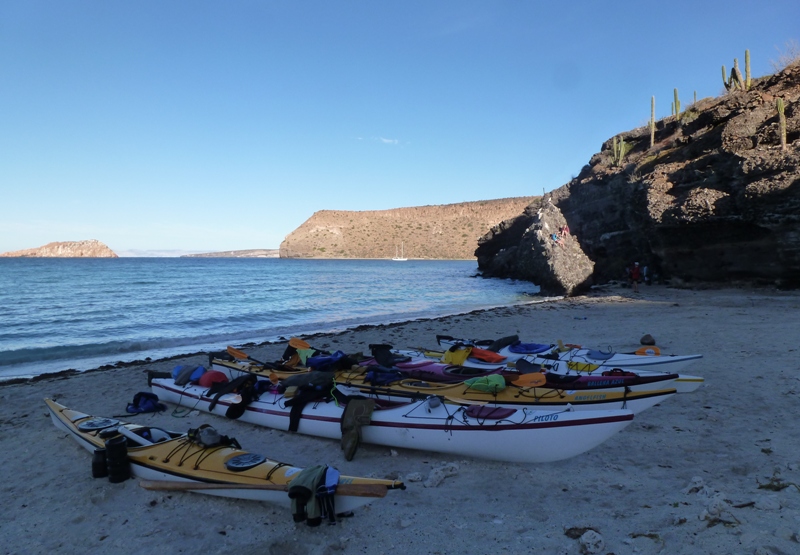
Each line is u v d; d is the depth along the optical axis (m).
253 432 6.39
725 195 19.88
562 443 5.01
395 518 4.12
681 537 3.50
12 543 3.95
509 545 3.63
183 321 19.67
